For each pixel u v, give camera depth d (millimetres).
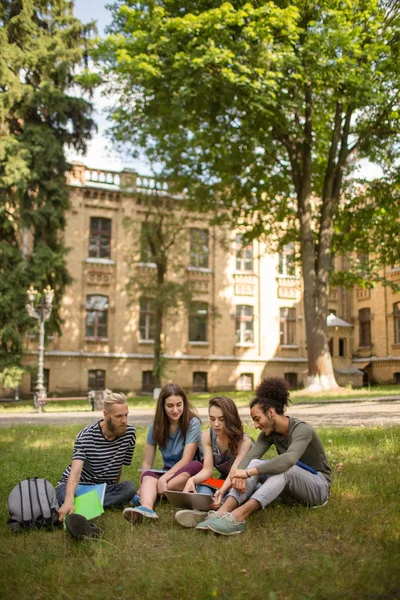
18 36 25438
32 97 24984
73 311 31484
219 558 3461
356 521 4117
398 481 5324
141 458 7590
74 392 30953
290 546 3666
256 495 4203
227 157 19016
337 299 37875
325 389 20484
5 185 24000
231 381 34719
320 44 16609
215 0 16828
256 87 15688
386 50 17891
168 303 27094
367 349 36156
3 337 23578
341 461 6477
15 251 24453
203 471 4918
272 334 36094
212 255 35250
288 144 20906
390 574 3111
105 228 33031
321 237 21391
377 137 21266
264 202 22938
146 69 16172
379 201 22859
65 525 4043
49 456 7777
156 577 3229
